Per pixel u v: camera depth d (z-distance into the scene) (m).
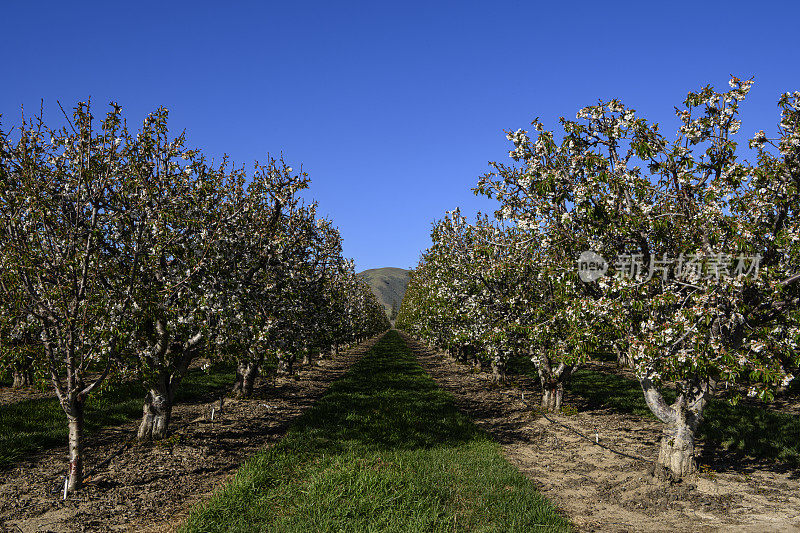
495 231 17.61
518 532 7.27
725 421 15.05
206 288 11.09
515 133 11.20
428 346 60.38
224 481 10.16
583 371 29.00
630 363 10.14
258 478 9.44
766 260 8.92
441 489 9.04
